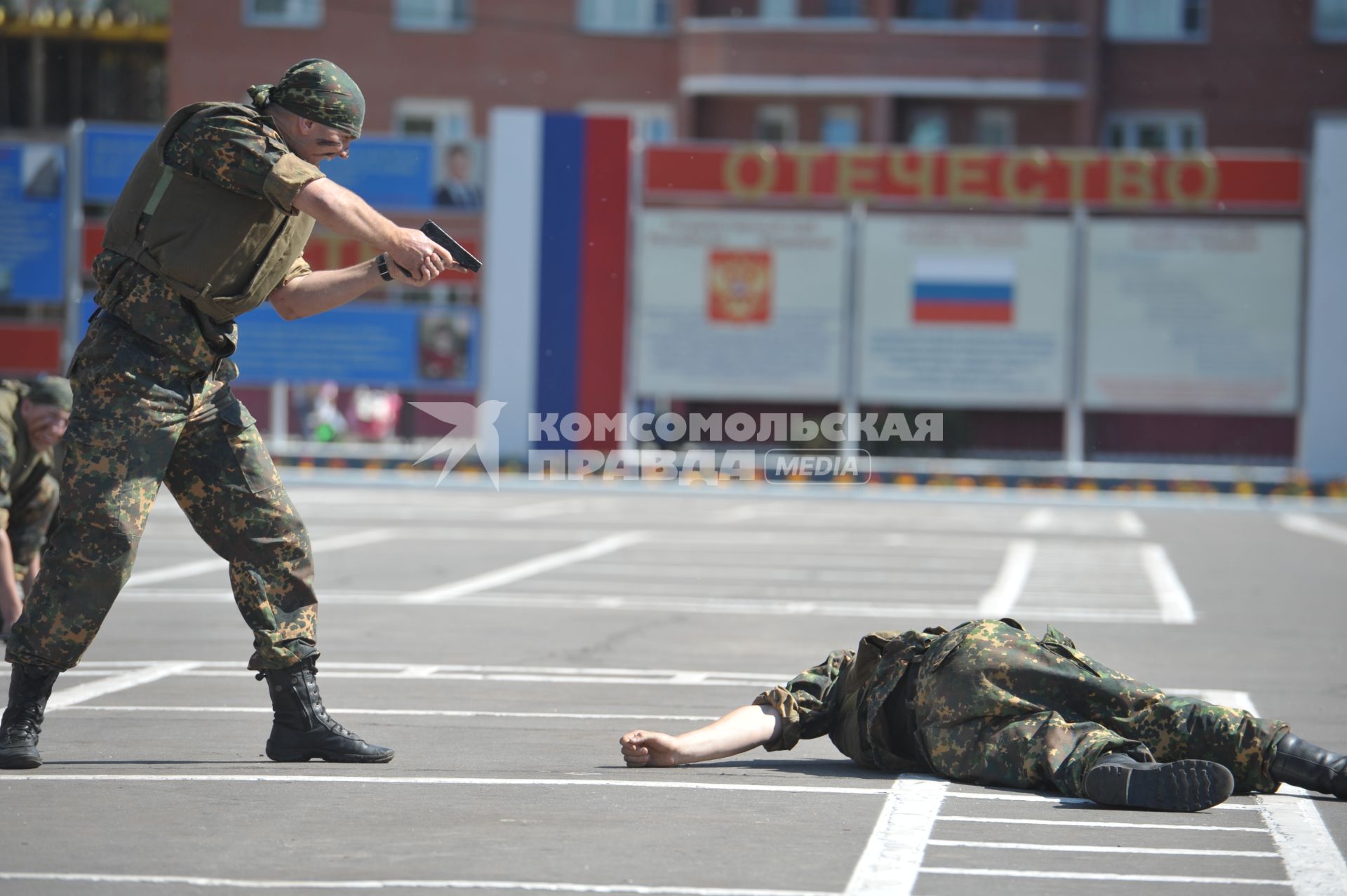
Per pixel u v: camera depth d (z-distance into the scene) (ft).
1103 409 264.31
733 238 259.80
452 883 40.88
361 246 254.88
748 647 94.79
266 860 43.09
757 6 359.87
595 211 260.01
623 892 40.27
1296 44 355.97
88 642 53.62
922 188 256.32
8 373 262.67
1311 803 51.16
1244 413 280.51
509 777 54.90
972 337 258.78
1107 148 362.53
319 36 365.61
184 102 365.40
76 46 377.91
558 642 95.86
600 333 261.03
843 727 56.29
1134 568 150.82
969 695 52.65
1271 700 76.89
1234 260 254.88
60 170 260.01
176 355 52.54
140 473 52.47
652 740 55.31
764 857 43.98
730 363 261.03
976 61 347.36
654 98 364.99
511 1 365.40
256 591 55.62
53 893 39.81
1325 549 173.27
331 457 272.10
